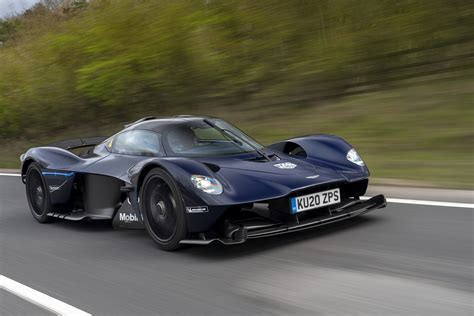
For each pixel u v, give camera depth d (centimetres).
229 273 332
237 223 382
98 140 605
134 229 480
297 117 927
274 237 395
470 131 688
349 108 887
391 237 371
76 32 1372
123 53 1235
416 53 953
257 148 441
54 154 538
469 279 284
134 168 419
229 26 1166
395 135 738
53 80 1369
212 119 465
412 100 838
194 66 1172
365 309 259
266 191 363
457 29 924
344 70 1002
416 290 275
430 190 504
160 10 1237
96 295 316
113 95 1218
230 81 1138
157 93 1209
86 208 500
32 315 296
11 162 1192
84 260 393
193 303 290
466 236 359
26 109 1404
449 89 832
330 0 1057
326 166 414
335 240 375
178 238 371
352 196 437
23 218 580
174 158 382
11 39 1672
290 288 296
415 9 967
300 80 1035
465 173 557
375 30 999
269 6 1135
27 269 385
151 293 311
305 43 1091
